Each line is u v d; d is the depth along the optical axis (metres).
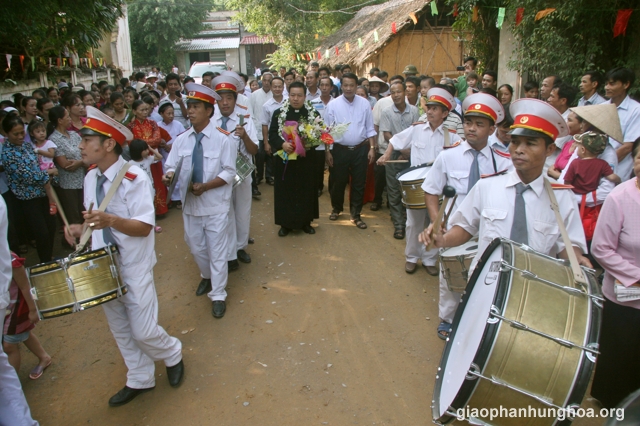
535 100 2.57
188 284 5.26
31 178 5.16
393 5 21.05
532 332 2.00
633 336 2.82
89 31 10.10
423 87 7.02
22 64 9.30
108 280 2.91
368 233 6.68
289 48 26.44
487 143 3.82
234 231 5.29
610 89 4.89
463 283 3.32
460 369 2.17
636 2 6.84
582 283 2.24
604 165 4.13
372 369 3.74
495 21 9.91
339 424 3.17
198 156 4.43
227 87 5.64
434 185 3.93
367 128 6.77
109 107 7.53
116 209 3.11
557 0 7.03
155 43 35.59
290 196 6.39
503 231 2.74
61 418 3.29
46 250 5.44
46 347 4.14
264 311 4.62
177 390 3.54
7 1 7.44
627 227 2.75
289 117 6.20
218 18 42.12
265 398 3.43
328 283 5.18
